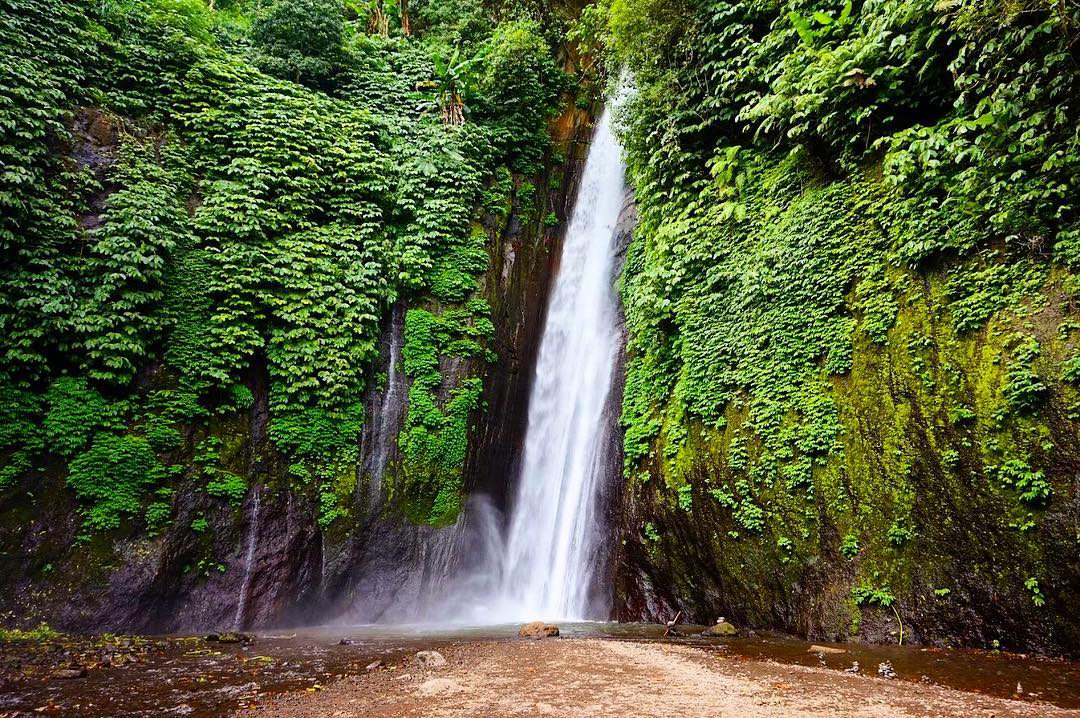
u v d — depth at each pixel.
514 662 6.77
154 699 5.52
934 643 7.11
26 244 10.17
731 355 10.30
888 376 8.17
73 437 9.89
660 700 5.05
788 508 8.81
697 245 11.46
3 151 10.19
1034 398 6.70
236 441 11.43
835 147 9.80
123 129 12.10
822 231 9.49
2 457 9.40
